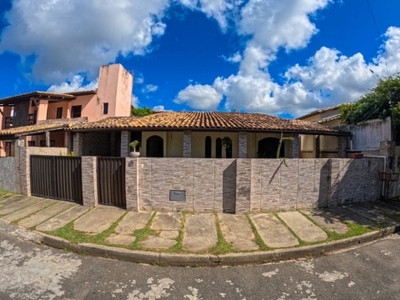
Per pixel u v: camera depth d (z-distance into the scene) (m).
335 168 8.29
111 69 19.47
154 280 4.27
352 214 7.50
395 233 6.50
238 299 3.73
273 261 5.02
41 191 9.42
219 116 14.68
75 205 8.28
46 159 9.27
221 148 13.95
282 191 7.77
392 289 3.96
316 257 5.16
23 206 8.38
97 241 5.51
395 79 10.38
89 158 8.12
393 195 9.40
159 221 6.80
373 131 11.05
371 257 5.11
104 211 7.61
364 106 11.54
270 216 7.25
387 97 10.39
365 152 11.24
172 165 7.57
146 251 5.06
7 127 22.11
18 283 4.10
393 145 9.65
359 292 3.88
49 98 19.45
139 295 3.81
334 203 8.29
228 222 6.77
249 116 15.44
